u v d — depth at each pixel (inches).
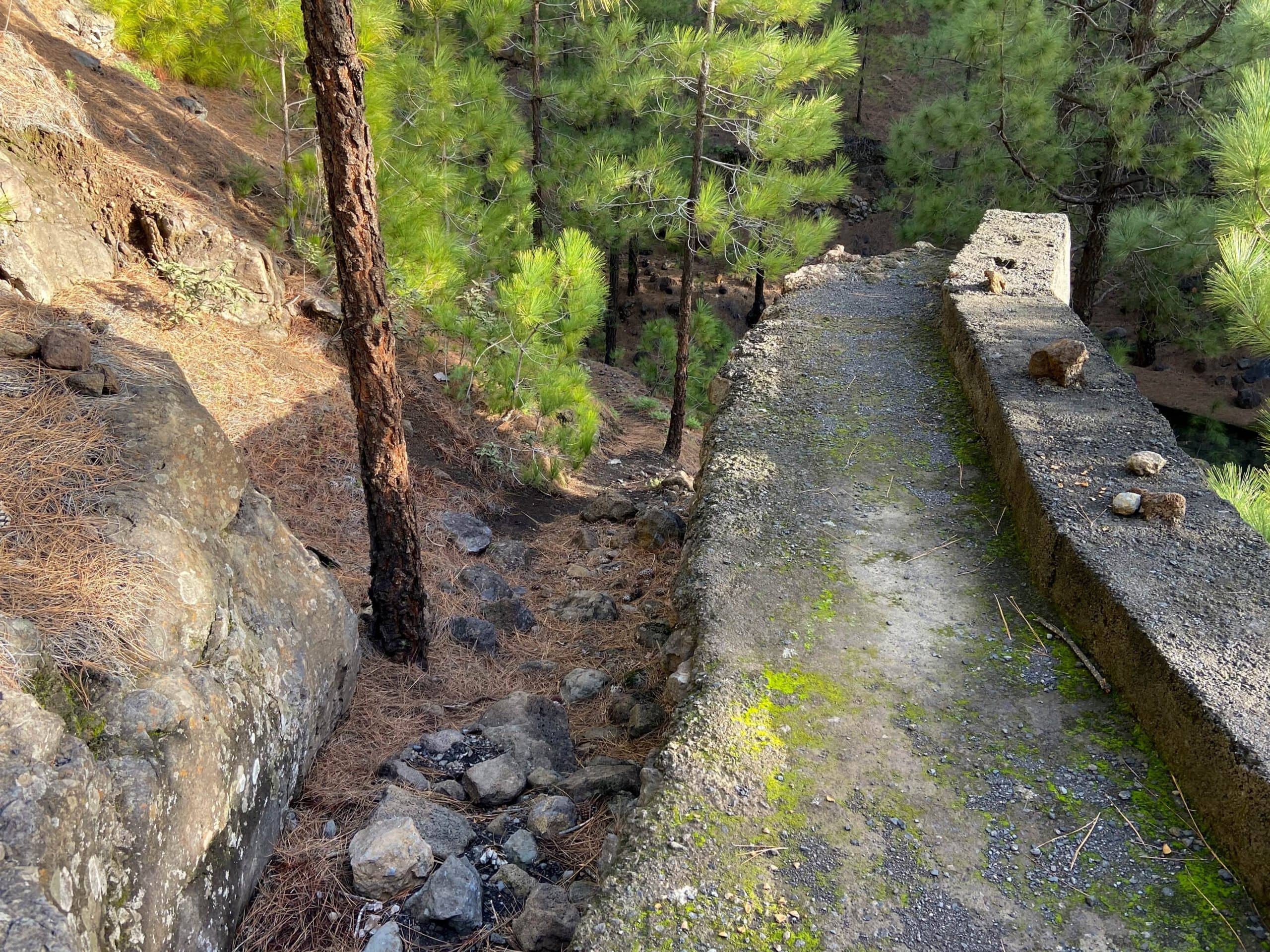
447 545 281.7
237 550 152.6
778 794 124.9
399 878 133.6
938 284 347.3
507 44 531.2
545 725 190.2
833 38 368.8
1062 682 145.9
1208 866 113.7
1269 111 208.2
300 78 365.4
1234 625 135.3
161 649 120.7
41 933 80.7
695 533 193.5
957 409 241.8
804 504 197.9
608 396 555.2
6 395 135.4
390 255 349.7
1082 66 503.2
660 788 125.8
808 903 109.8
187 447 146.2
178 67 443.5
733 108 397.4
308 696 157.1
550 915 125.4
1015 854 116.8
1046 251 319.6
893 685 145.7
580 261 348.5
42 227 277.0
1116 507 165.5
